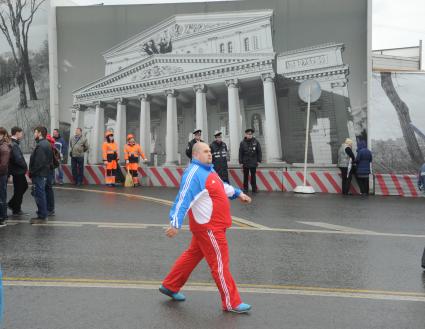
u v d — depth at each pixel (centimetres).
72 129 1905
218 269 461
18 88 1941
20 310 458
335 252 708
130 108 1866
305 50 1648
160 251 701
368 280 571
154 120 1841
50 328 414
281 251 711
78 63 1891
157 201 1241
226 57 1738
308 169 1639
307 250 718
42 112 1919
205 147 473
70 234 819
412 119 1577
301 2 1648
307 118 1511
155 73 1828
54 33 1897
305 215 1052
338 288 539
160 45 1819
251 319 441
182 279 489
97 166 1717
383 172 1577
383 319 443
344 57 1608
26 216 1009
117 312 456
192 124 1788
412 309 472
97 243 752
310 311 464
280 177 1562
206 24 1761
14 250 703
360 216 1052
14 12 1934
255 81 1706
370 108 1584
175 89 1808
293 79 1664
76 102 1898
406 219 1020
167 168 1656
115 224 914
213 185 464
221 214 465
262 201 1280
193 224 467
